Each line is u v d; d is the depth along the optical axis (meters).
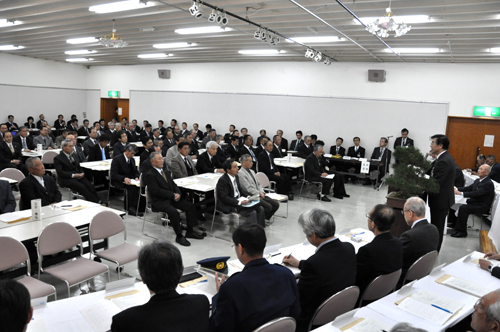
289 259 2.89
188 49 10.91
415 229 3.14
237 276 1.92
